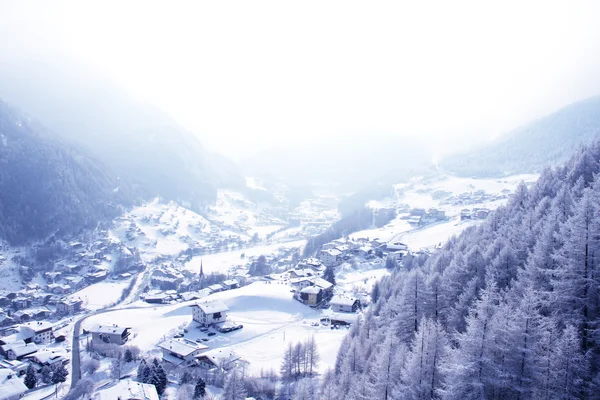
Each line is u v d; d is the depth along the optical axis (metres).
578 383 35.62
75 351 153.50
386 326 78.19
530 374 36.69
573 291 43.78
